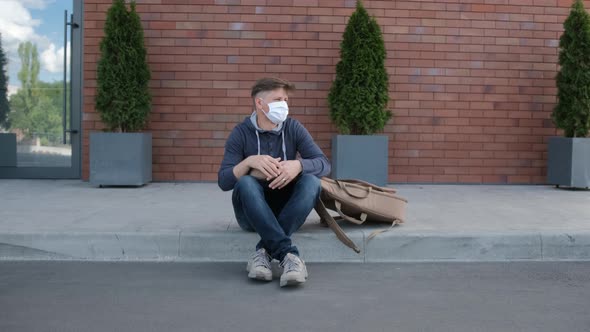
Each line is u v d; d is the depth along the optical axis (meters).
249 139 3.72
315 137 7.25
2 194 6.02
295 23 7.19
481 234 4.02
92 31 7.14
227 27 7.17
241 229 4.10
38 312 2.77
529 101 7.40
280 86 3.59
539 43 7.38
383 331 2.54
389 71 7.24
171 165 7.23
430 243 4.00
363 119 6.64
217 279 3.42
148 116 6.97
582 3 6.81
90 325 2.59
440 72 7.29
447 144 7.34
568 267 3.80
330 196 3.90
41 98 7.54
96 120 7.20
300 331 2.54
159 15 7.13
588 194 6.46
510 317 2.76
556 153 6.95
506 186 7.27
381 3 7.20
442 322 2.67
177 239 3.94
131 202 5.48
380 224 4.33
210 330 2.54
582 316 2.78
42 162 7.51
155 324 2.61
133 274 3.53
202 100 7.20
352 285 3.32
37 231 3.96
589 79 6.71
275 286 3.28
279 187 3.51
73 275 3.49
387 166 6.70
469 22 7.29
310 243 3.94
